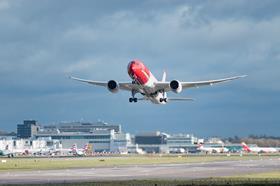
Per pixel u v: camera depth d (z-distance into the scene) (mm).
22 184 146500
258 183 142875
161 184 141500
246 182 146625
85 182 152000
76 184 143625
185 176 185625
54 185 140750
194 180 157625
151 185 138750
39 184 145500
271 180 155375
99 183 146875
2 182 158500
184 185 137875
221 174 197250
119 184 142750
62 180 167375
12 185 142250
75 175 198250
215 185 137000
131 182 149625
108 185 139750
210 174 198000
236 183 143125
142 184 142000
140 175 195125
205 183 143875
